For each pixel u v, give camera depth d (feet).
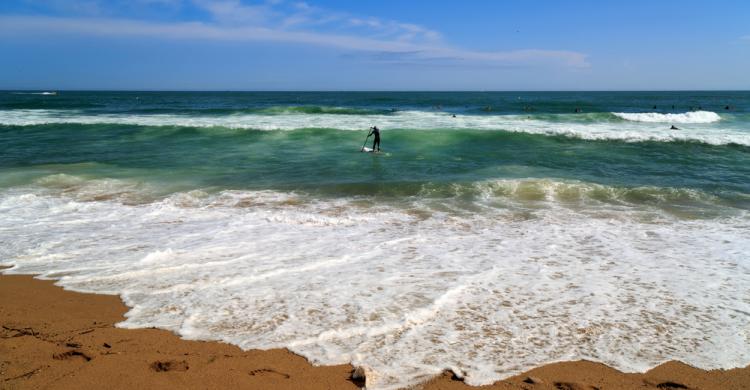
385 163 50.11
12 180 39.99
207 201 33.78
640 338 14.55
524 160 52.16
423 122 87.04
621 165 49.29
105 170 45.21
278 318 15.51
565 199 34.71
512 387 11.90
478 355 13.39
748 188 38.78
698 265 21.12
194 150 58.08
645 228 27.50
